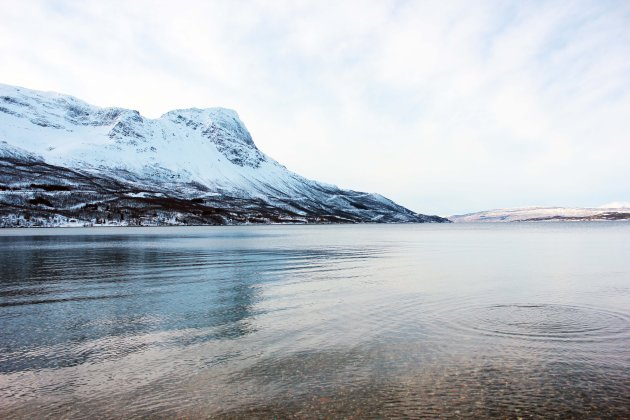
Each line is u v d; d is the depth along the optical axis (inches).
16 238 3791.8
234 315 799.1
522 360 551.8
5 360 560.7
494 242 3462.1
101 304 903.7
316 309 845.2
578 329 690.2
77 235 4490.7
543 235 4936.0
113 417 412.5
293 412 420.2
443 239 4087.1
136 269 1517.0
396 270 1497.3
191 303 910.4
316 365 538.0
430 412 419.8
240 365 539.8
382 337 652.7
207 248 2640.3
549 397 451.2
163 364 544.4
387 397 450.3
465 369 523.5
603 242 3336.6
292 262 1779.0
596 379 493.7
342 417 410.6
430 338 645.9
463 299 940.0
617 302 903.1
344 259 1925.4
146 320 765.3
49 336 665.6
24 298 971.3
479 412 420.2
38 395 459.2
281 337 655.1
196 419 408.2
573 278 1280.8
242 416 413.4
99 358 567.2
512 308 844.6
